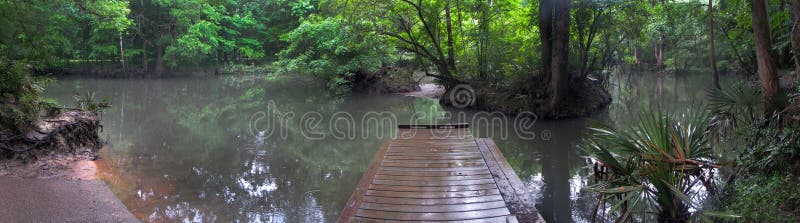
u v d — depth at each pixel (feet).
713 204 14.89
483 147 27.61
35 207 18.58
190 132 39.04
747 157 16.22
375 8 53.88
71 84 82.33
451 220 16.10
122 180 23.48
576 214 19.42
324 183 24.30
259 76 104.01
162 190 22.34
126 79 96.32
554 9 44.62
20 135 25.00
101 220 17.80
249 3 113.29
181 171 26.00
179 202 20.74
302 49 75.00
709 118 18.04
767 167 15.67
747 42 45.96
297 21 99.71
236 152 31.40
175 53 97.09
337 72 68.49
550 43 45.32
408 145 28.48
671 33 77.61
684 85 76.18
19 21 39.86
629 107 52.34
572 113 45.29
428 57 56.24
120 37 94.89
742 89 19.52
